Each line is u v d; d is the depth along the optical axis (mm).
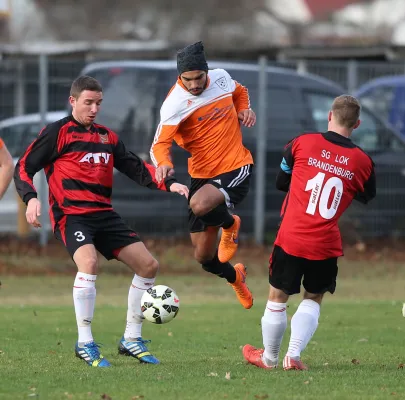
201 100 30109
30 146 27328
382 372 26016
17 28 97500
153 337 34531
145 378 24531
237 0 106312
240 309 43156
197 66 29172
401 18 99250
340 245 26031
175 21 103625
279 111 64062
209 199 29719
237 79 63188
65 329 35875
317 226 25609
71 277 55562
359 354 30234
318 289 26453
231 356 29703
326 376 25125
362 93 67750
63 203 27266
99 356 26969
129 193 62875
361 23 99562
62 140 27156
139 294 27859
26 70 64500
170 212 63625
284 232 25906
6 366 26750
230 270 31250
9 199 62562
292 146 26453
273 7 103562
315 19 101062
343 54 91250
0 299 47031
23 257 59094
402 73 68000
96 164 27375
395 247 65812
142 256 27562
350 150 26000
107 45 89875
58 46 90938
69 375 25000
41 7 100188
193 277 56312
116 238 27641
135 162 28422
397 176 66250
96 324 37812
